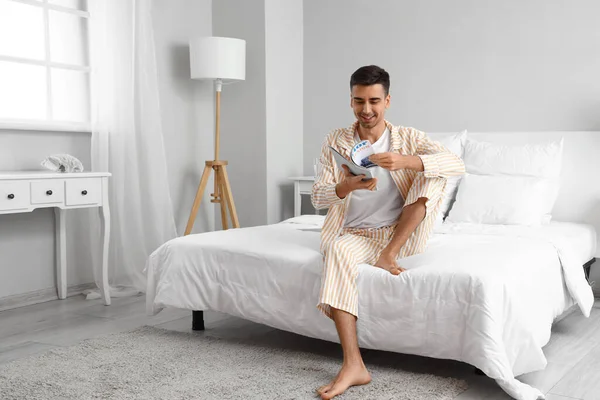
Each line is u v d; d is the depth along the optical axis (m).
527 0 3.90
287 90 4.73
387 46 4.44
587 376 2.37
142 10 3.97
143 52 3.98
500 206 3.39
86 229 3.91
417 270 2.29
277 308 2.57
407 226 2.44
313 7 4.76
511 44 3.97
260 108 4.58
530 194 3.39
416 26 4.31
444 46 4.21
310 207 4.82
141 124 3.99
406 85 4.38
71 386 2.23
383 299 2.30
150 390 2.19
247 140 4.67
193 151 4.67
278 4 4.61
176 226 4.56
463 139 3.89
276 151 4.66
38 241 3.65
